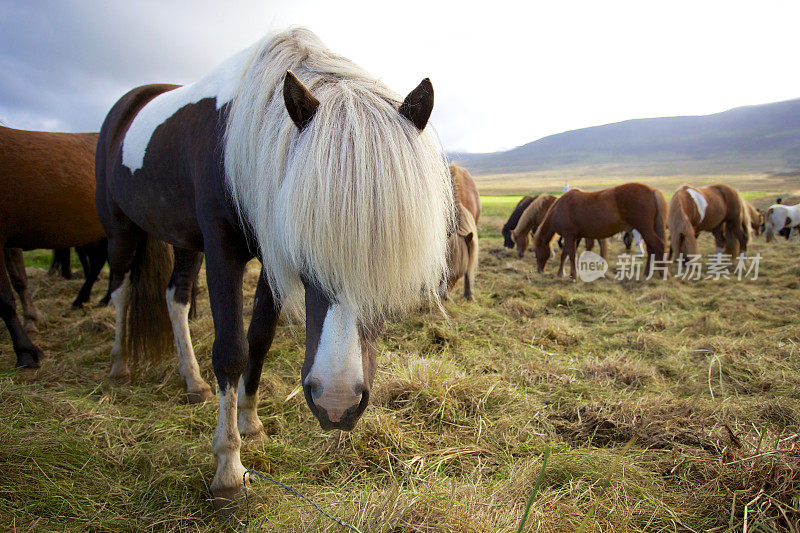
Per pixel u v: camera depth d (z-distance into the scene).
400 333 3.43
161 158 1.84
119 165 2.16
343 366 1.10
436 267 1.23
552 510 1.41
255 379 1.89
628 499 1.50
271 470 1.74
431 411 2.14
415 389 2.29
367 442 1.85
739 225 7.70
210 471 1.70
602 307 4.59
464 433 2.00
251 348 1.79
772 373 2.66
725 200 7.62
